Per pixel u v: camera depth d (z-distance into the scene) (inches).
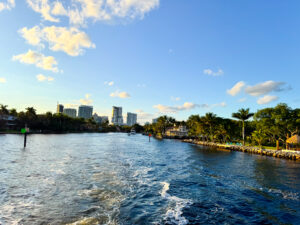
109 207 454.3
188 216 430.3
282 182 765.3
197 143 3284.9
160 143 3093.0
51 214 405.1
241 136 2972.4
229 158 1499.8
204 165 1131.9
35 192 540.4
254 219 433.7
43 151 1397.6
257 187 689.0
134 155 1454.2
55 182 640.4
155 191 597.0
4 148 1475.1
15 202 466.6
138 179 729.6
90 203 473.4
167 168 994.1
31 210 423.5
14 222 367.2
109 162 1066.7
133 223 379.6
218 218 429.7
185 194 585.3
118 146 2148.1
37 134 3772.1
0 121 3791.8
